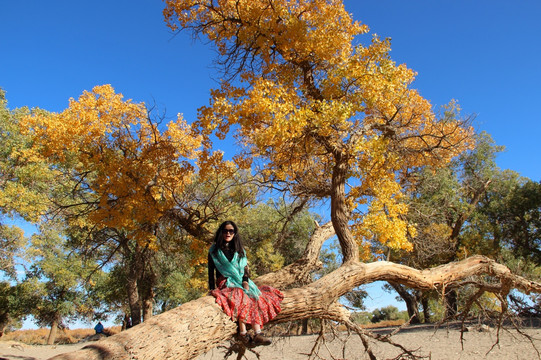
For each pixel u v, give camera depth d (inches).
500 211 1083.3
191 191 492.4
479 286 259.0
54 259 1167.0
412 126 368.2
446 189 788.6
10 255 890.1
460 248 792.9
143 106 494.6
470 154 1101.7
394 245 335.3
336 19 337.7
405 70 311.6
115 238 651.5
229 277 157.6
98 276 1171.3
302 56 339.9
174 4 366.9
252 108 304.3
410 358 206.5
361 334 200.5
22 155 716.7
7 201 660.1
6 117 744.3
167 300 1154.7
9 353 695.1
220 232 163.0
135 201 425.1
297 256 975.0
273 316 155.6
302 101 325.4
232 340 200.8
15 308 1162.0
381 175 334.0
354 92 311.1
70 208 643.5
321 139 304.5
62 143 466.9
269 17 343.0
